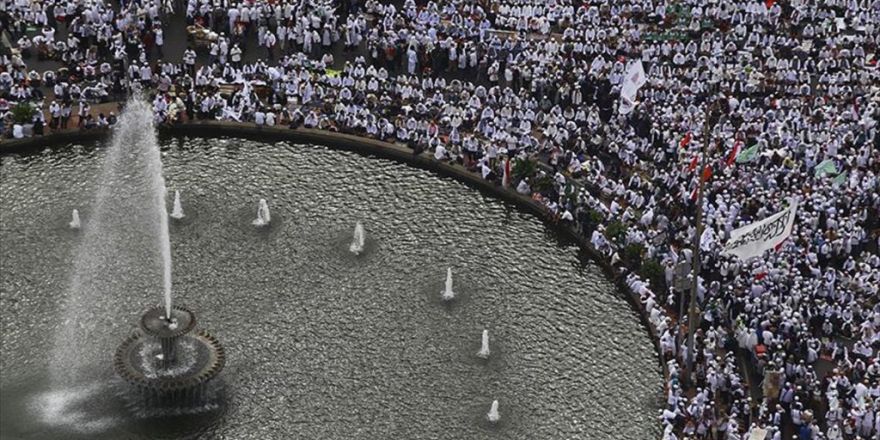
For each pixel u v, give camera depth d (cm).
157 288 14250
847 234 14988
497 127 17088
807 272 14650
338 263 14912
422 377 13375
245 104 17188
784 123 16950
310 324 13962
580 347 13975
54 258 14575
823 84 18275
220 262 14738
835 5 19800
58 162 16250
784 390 13050
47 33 17762
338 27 18675
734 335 13788
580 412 13125
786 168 16162
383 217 15800
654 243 14975
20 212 15300
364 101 17475
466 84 17812
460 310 14338
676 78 17950
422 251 15262
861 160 16500
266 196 15962
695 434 12800
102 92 17288
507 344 13900
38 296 14012
